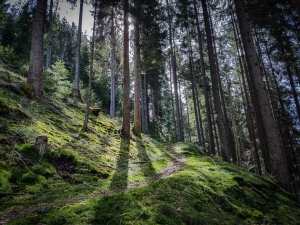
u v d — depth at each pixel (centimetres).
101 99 2945
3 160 488
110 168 727
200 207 476
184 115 4450
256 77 904
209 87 2333
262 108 882
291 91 1520
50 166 558
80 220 333
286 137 1546
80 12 1945
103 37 1291
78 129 973
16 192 420
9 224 293
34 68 1022
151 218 366
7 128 604
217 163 1010
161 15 1933
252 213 543
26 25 1202
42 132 708
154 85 3406
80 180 566
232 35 1992
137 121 1579
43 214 338
